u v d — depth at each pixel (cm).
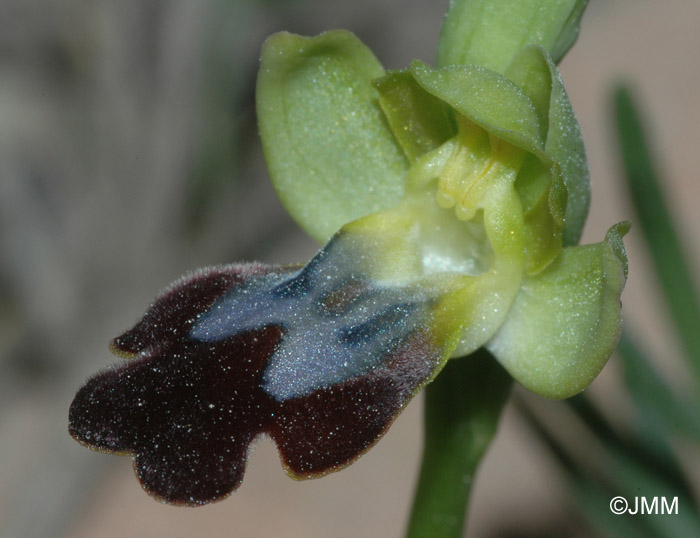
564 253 9
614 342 9
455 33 10
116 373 9
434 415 10
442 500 10
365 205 10
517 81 9
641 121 11
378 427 9
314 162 10
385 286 10
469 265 10
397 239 10
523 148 9
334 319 9
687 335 11
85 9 13
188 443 9
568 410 11
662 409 11
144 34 13
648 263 11
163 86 13
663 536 11
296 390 9
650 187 11
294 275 10
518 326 9
